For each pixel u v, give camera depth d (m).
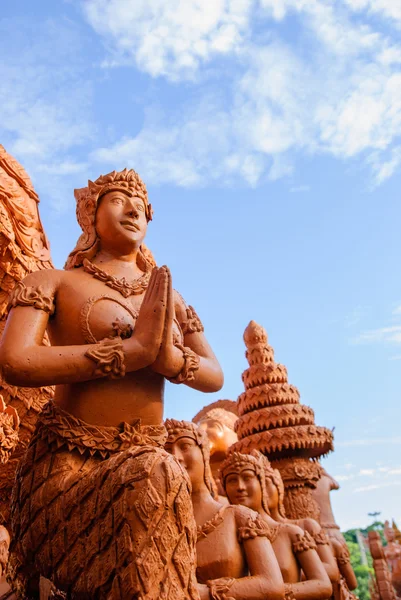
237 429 6.46
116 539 1.88
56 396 2.44
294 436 5.93
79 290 2.50
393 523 18.31
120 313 2.46
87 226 2.81
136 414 2.36
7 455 3.51
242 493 4.20
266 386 6.52
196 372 2.66
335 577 4.66
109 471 1.98
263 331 7.15
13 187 4.15
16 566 2.32
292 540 4.12
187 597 1.86
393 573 17.02
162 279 2.38
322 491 7.56
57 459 2.26
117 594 1.80
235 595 3.09
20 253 4.11
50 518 2.12
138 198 2.88
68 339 2.43
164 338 2.35
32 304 2.42
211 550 3.32
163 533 1.85
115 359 2.25
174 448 3.64
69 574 2.00
